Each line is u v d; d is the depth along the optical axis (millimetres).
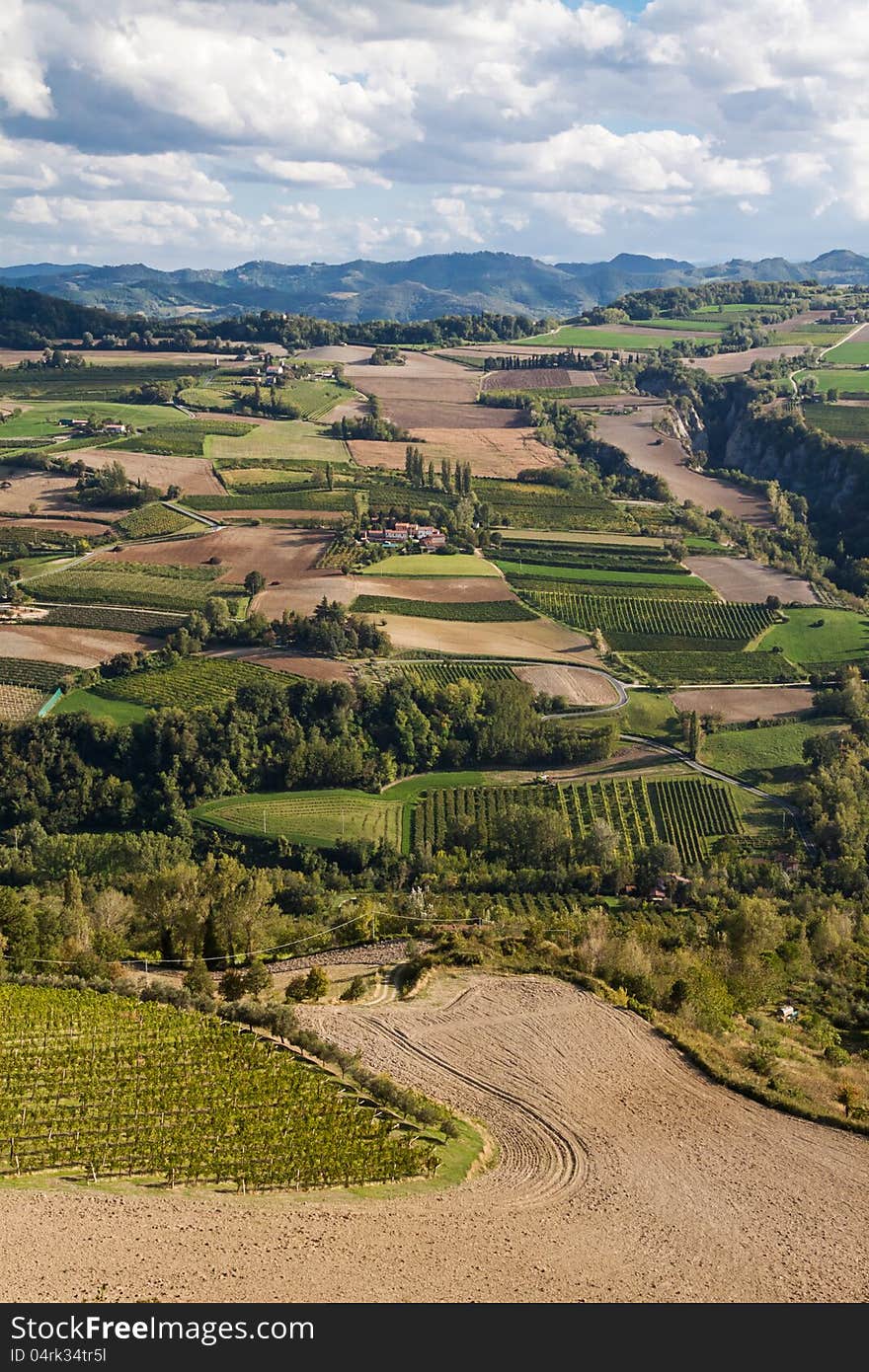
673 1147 64875
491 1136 64938
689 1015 87375
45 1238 48094
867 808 161125
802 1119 70375
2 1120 62281
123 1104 65125
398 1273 47562
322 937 111188
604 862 150125
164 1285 44750
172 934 104812
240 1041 75438
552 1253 51031
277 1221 51812
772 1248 53469
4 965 93500
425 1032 80062
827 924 117562
